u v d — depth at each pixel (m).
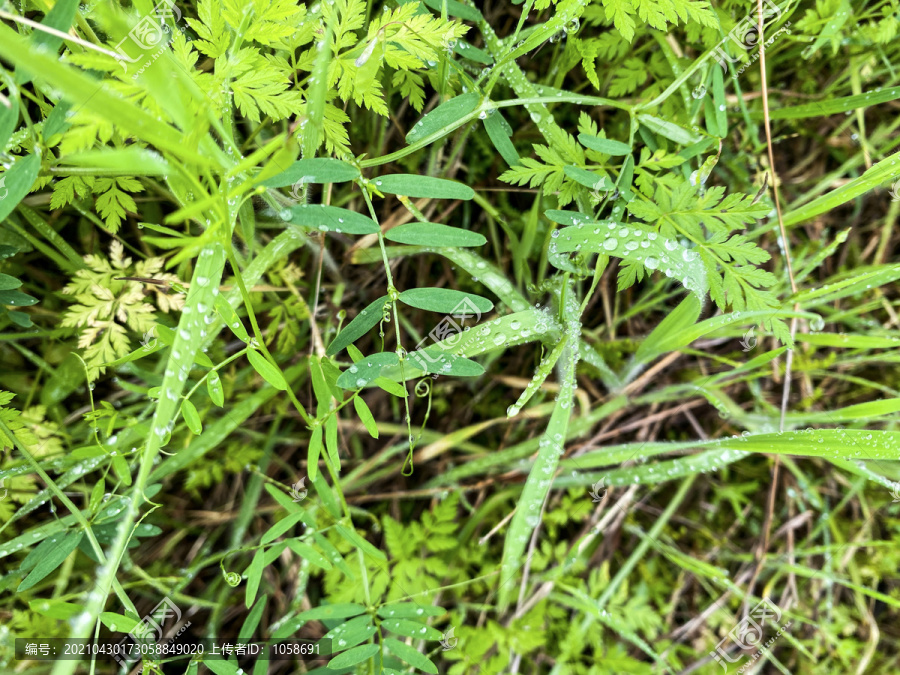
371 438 0.26
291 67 0.17
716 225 0.18
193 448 0.21
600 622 0.25
